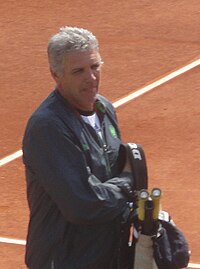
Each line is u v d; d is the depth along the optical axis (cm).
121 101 3488
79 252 1540
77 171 1502
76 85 1512
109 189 1520
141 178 1580
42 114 1515
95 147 1544
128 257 1576
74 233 1535
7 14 4469
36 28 4288
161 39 4097
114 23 4306
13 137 3222
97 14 4422
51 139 1502
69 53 1492
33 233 1566
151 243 1534
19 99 3547
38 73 3788
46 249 1548
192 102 3441
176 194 2717
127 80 3691
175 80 3666
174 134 3169
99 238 1541
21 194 2766
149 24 4275
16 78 3750
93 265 1541
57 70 1514
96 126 1580
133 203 1572
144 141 3127
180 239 1551
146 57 3909
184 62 3853
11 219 2600
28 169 1548
